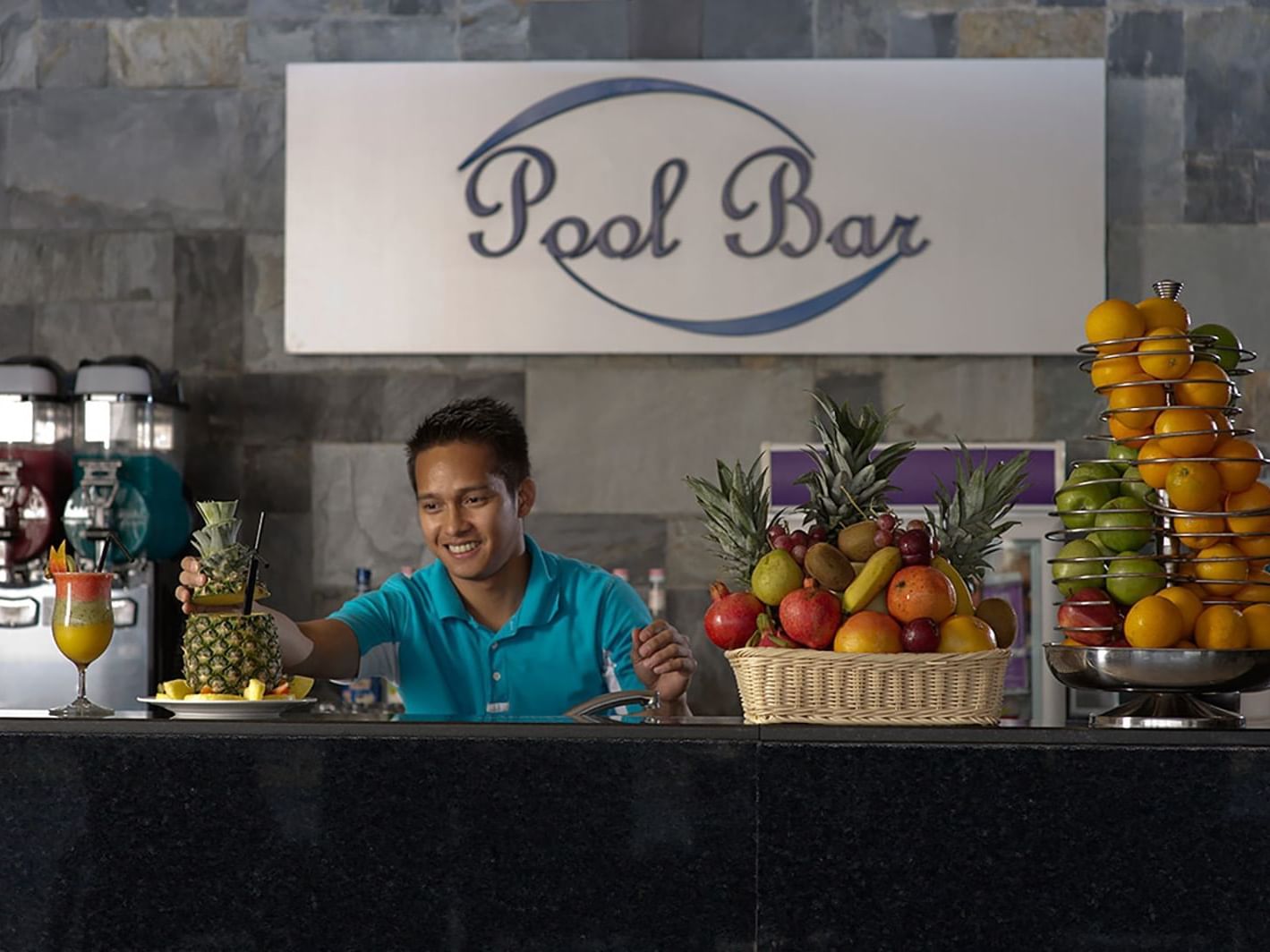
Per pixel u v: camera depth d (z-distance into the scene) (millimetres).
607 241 4496
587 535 4512
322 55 4598
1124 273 4516
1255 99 4535
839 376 4516
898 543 1616
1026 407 4480
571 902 1522
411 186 4523
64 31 4629
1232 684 1577
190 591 1809
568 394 4539
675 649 2006
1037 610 4113
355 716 1660
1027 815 1500
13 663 4016
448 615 2455
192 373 4574
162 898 1542
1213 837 1487
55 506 4102
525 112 4516
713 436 4516
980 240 4457
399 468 4543
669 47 4539
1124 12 4531
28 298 4590
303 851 1538
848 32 4527
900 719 1552
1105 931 1490
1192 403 1636
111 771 1551
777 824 1516
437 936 1526
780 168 4484
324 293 4520
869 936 1507
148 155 4609
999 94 4477
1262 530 1606
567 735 1533
